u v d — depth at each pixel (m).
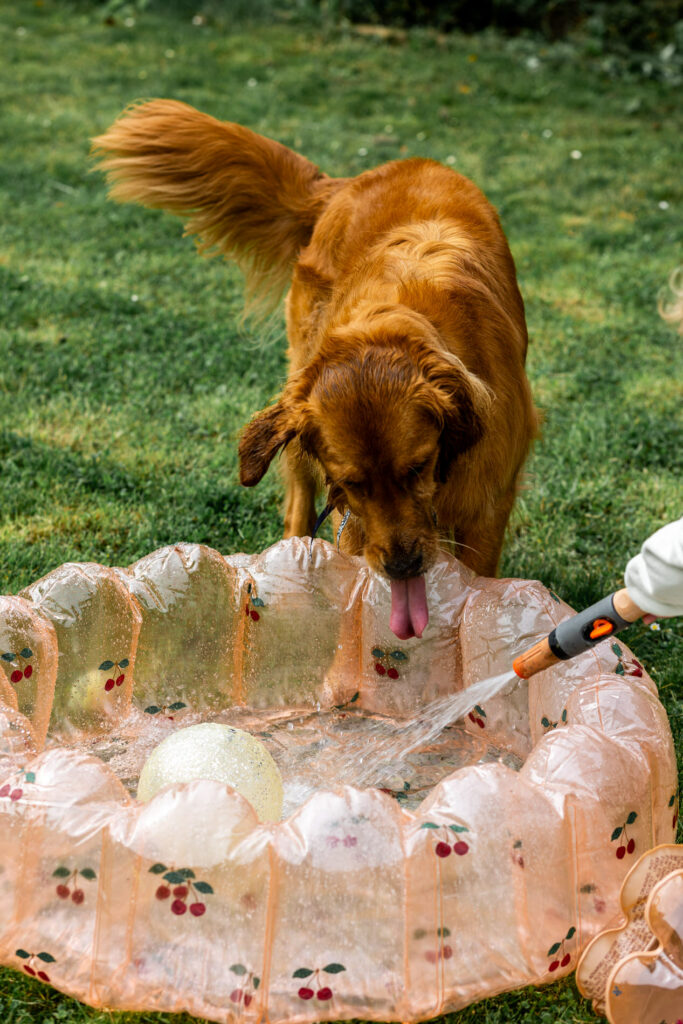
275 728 3.61
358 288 3.74
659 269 8.19
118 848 2.40
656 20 15.28
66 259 8.00
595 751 2.60
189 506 4.87
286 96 12.77
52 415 5.64
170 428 5.54
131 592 3.56
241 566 3.77
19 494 4.84
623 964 2.34
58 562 4.32
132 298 7.25
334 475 3.21
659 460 5.46
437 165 4.46
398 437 3.04
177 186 5.16
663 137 12.04
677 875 2.36
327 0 16.03
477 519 3.71
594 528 4.80
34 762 2.58
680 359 6.67
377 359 3.11
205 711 3.68
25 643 3.27
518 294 4.21
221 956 2.41
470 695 3.33
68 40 14.91
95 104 12.08
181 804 2.44
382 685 3.67
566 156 11.23
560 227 9.26
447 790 2.52
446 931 2.40
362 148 10.91
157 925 2.42
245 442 3.43
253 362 6.43
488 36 15.59
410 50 15.16
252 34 15.59
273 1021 2.40
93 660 3.50
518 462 3.85
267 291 5.44
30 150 10.48
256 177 5.06
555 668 3.13
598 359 6.63
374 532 3.17
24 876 2.45
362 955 2.38
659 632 4.09
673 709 3.61
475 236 3.99
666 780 2.72
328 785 3.28
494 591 3.46
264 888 2.38
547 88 13.74
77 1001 2.56
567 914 2.49
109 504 4.82
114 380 6.07
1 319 6.78
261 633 3.66
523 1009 2.57
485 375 3.55
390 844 2.38
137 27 15.70
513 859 2.43
